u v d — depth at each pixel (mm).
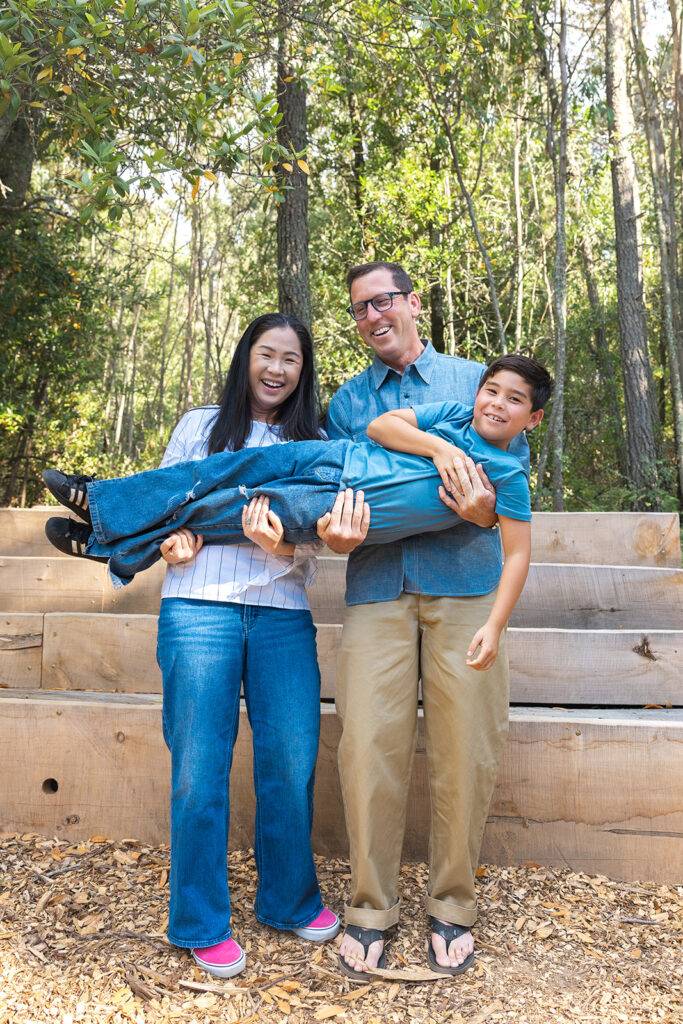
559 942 2412
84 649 3463
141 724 2912
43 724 2955
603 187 18047
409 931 2463
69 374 12430
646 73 9062
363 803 2299
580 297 19406
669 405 16344
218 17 3238
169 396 30453
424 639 2414
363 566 2455
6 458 13070
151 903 2551
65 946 2330
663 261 9922
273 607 2420
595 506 12812
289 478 2375
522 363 2244
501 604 2230
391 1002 2154
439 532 2393
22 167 9414
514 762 2820
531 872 2775
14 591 4016
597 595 3768
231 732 2367
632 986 2207
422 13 4500
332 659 3316
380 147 13703
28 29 3145
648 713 3137
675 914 2561
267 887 2432
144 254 20281
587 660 3279
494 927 2484
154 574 3963
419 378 2631
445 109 8484
